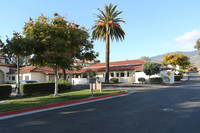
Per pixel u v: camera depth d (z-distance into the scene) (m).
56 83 12.99
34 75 33.19
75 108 8.14
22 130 4.86
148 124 5.21
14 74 36.94
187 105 8.29
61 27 11.25
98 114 6.67
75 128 4.93
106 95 12.49
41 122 5.68
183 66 52.62
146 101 9.83
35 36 10.91
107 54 30.70
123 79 34.12
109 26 29.81
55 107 8.60
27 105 8.49
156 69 25.47
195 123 5.23
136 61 39.47
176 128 4.78
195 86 21.73
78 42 12.27
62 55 11.00
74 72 39.34
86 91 15.98
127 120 5.70
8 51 11.07
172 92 14.66
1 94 12.06
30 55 12.13
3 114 6.82
